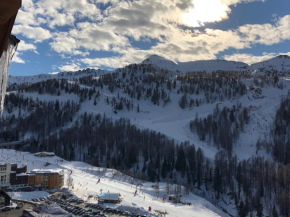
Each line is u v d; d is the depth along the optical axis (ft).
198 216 368.89
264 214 462.19
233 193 517.14
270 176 523.29
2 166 422.41
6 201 343.67
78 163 615.98
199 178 556.92
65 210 348.59
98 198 402.72
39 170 473.67
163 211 366.63
